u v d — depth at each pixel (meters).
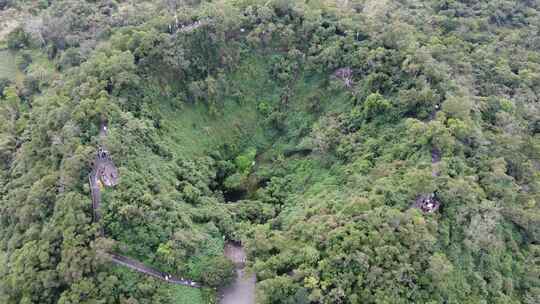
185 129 113.25
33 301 77.50
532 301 85.25
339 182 101.88
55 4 156.25
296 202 104.25
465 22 151.62
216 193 107.75
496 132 104.56
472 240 84.44
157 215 85.75
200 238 88.62
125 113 99.88
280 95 124.25
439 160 93.12
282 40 125.62
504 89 123.62
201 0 144.12
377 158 100.25
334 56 119.31
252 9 128.38
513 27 161.00
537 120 116.31
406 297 75.81
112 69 104.38
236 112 122.00
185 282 84.31
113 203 83.50
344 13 135.12
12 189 96.06
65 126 92.94
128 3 158.62
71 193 83.44
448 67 118.94
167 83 113.88
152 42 112.06
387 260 77.81
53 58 140.50
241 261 91.94
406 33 120.25
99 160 91.69
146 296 79.81
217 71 121.50
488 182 91.94
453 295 79.06
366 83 111.62
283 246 86.75
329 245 81.88
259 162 119.00
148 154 98.19
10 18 156.75
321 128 113.94
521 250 92.19
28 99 128.62
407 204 86.31
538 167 104.31
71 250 77.50
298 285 77.50
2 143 108.56
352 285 77.31
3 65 142.00
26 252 80.88
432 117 101.00
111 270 80.00
